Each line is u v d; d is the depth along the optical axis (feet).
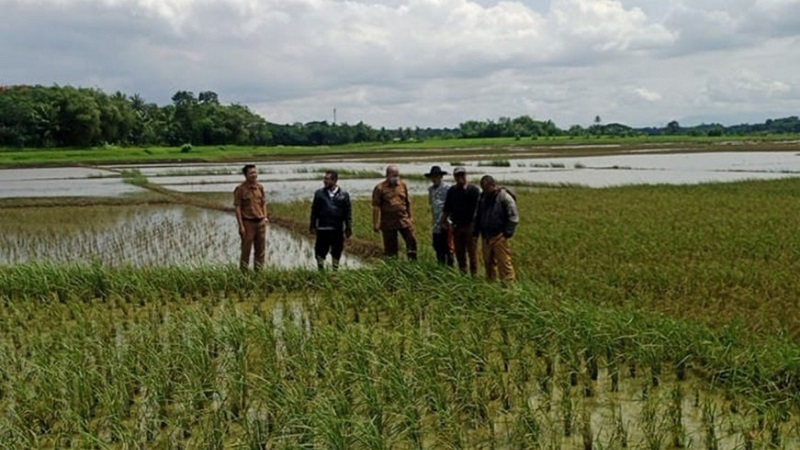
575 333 28.14
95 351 28.73
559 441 20.83
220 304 39.24
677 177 134.10
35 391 24.56
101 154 265.13
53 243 63.93
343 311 35.01
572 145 350.02
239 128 396.57
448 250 43.52
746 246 51.03
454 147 337.31
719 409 23.02
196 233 68.74
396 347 28.19
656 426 21.44
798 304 34.94
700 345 27.07
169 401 24.26
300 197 102.63
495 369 25.03
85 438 20.70
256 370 26.23
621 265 45.06
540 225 64.08
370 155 260.21
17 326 35.06
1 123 311.06
